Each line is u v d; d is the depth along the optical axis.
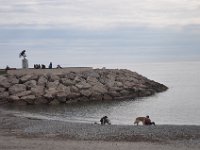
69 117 61.81
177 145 35.25
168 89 109.06
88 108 71.56
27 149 34.81
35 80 82.44
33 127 44.62
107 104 76.81
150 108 73.19
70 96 78.94
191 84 131.50
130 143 36.28
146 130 40.56
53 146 35.69
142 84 97.94
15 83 81.06
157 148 34.50
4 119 50.38
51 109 69.94
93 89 83.00
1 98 76.81
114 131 40.62
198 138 37.38
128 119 61.16
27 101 75.62
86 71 90.38
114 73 95.00
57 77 83.94
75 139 38.31
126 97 86.19
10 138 39.22
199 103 81.12
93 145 35.84
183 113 67.81
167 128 41.25
